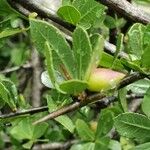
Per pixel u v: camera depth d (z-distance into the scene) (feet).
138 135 0.74
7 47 1.96
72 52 0.62
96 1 0.76
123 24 1.20
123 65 0.66
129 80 0.63
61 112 0.60
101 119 1.00
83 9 0.81
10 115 0.75
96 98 0.61
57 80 0.64
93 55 0.58
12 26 1.00
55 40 0.63
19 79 1.78
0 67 1.95
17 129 1.23
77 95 0.61
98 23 0.90
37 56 1.65
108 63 0.69
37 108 0.75
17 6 0.85
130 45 0.70
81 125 1.09
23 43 1.67
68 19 0.80
